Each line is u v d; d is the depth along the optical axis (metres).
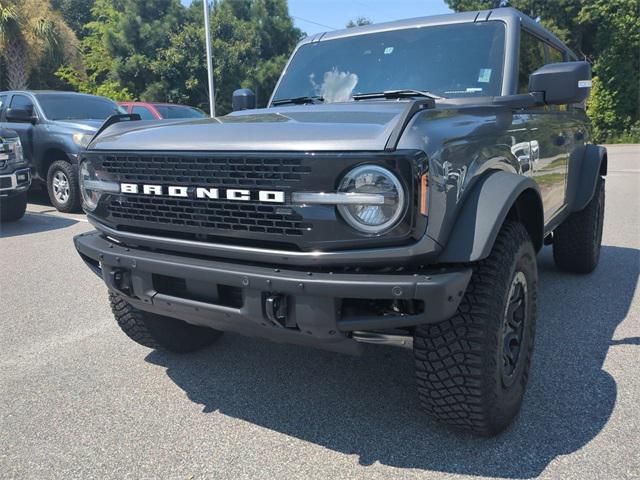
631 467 2.54
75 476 2.58
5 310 4.82
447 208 2.38
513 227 2.79
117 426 2.99
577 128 4.78
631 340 3.95
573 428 2.86
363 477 2.54
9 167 8.23
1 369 3.68
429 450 2.73
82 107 10.30
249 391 3.36
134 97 28.36
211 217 2.61
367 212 2.30
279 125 2.62
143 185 2.81
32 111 9.88
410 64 3.78
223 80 27.75
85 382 3.49
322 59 4.18
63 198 9.52
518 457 2.64
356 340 2.53
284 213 2.42
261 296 2.46
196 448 2.79
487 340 2.51
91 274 5.93
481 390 2.54
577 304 4.73
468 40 3.72
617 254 6.49
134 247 2.98
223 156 2.51
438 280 2.27
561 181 4.31
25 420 3.06
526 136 3.35
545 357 3.69
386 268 2.41
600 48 31.11
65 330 4.36
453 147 2.46
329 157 2.30
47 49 21.30
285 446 2.79
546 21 30.84
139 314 3.48
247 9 29.80
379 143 2.30
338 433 2.89
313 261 2.40
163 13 28.72
